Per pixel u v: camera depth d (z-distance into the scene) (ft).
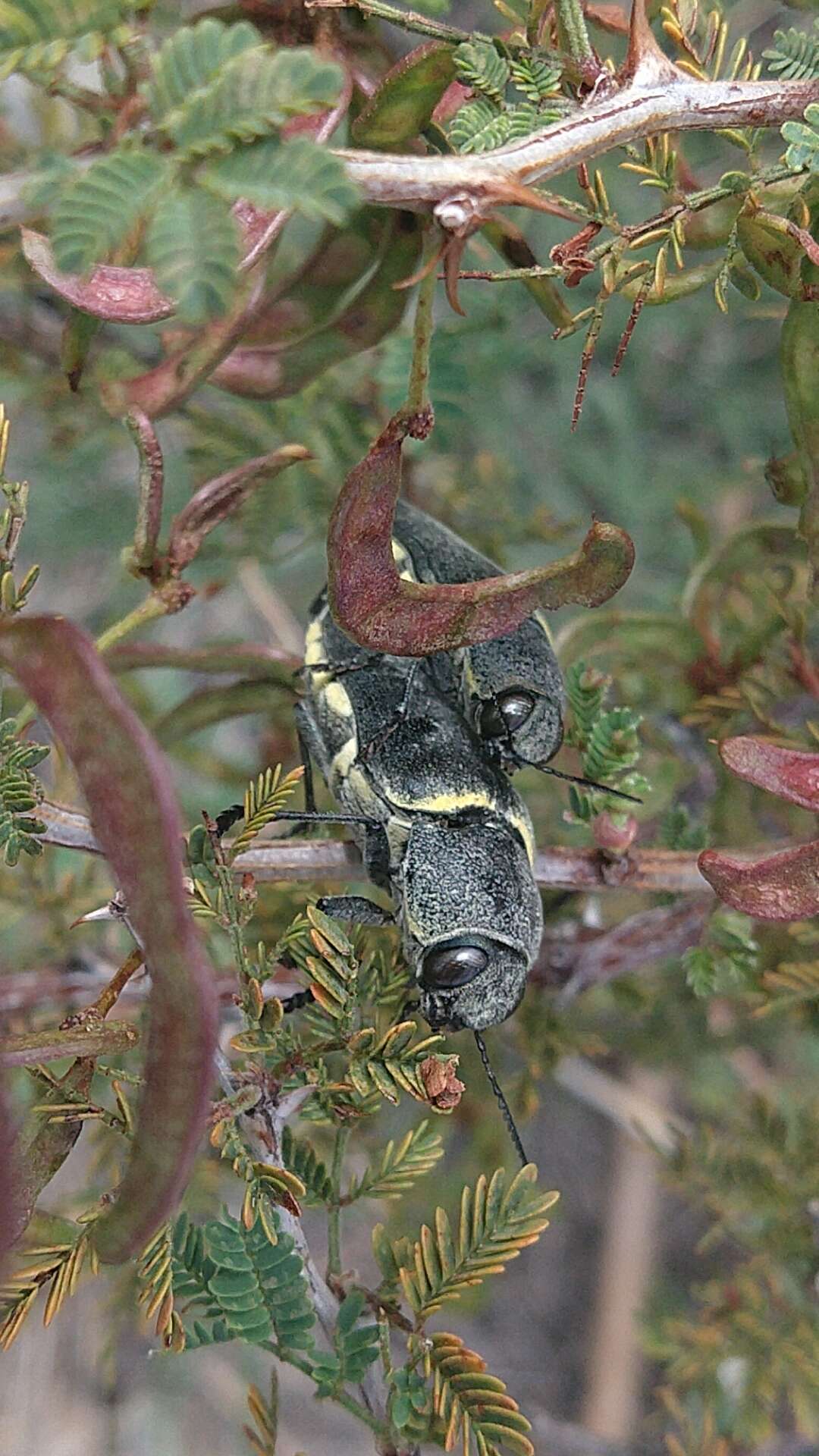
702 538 0.74
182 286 0.51
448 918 0.62
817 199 0.59
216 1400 1.00
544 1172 1.20
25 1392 0.94
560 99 0.58
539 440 0.95
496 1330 1.18
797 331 0.59
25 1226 0.56
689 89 0.57
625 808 0.66
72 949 0.72
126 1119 0.57
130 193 0.52
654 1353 0.74
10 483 0.59
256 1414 0.61
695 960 0.67
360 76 0.61
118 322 0.58
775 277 0.59
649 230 0.59
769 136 0.69
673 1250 1.14
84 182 0.52
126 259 0.58
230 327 0.60
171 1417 0.98
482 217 0.55
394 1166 0.60
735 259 0.60
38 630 0.52
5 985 0.71
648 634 0.72
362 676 0.64
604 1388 1.08
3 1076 0.51
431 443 0.77
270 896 0.70
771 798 0.73
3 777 0.58
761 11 0.71
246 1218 0.57
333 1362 0.59
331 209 0.52
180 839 0.52
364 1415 0.59
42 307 0.78
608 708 0.74
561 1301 1.18
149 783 0.51
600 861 0.66
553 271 0.58
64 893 0.72
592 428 0.95
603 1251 1.12
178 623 0.93
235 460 0.76
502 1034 0.75
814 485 0.60
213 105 0.52
